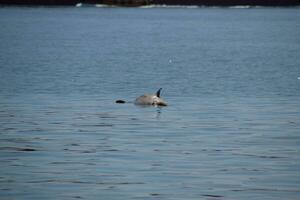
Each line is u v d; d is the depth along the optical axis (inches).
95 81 2224.4
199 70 2667.3
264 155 1135.6
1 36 5128.0
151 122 1460.4
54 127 1398.9
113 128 1387.8
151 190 924.6
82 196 898.1
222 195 903.1
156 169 1034.1
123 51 3757.4
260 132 1358.3
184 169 1034.7
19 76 2338.8
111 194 906.7
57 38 5007.4
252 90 2041.1
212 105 1724.9
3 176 991.6
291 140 1275.8
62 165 1058.1
